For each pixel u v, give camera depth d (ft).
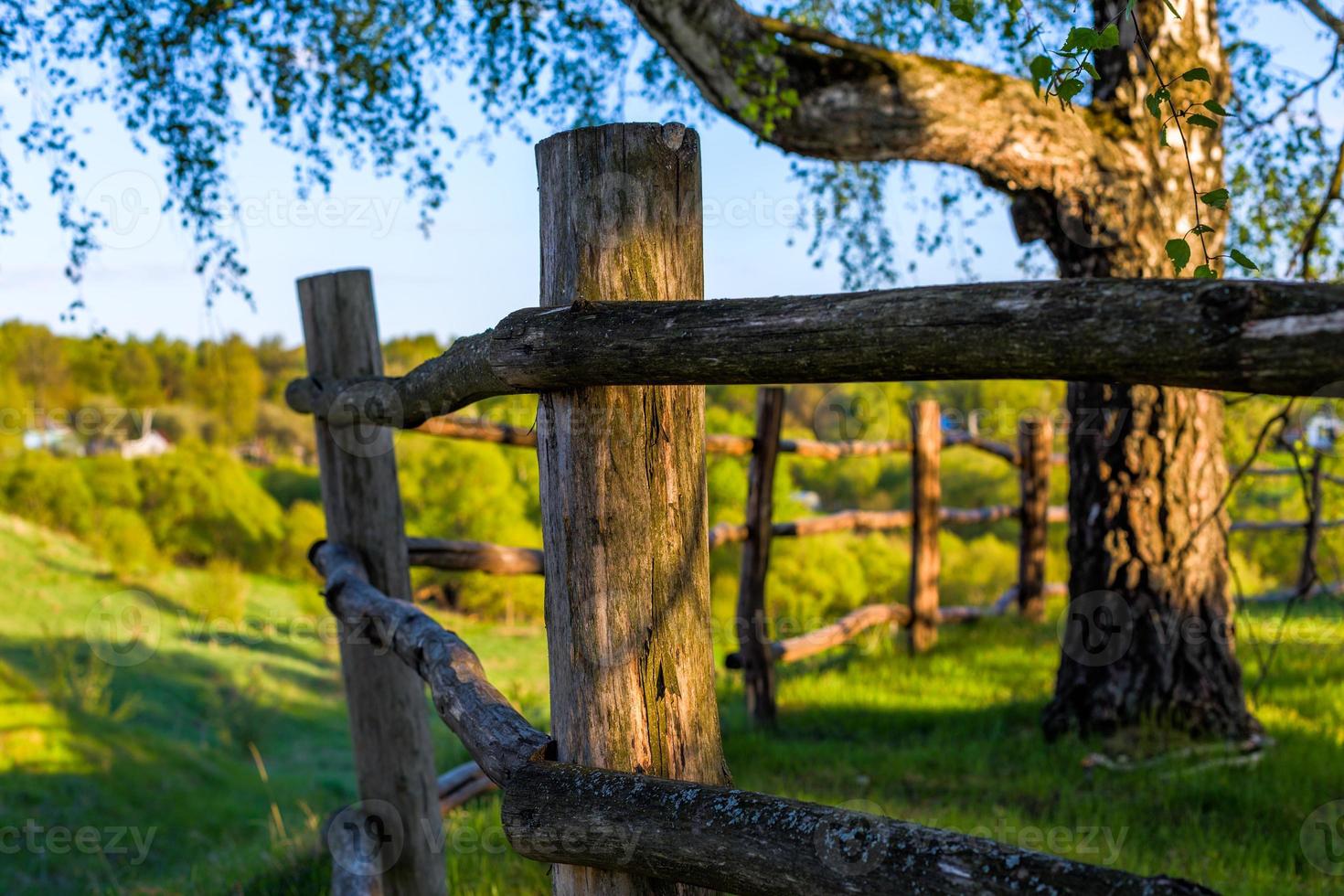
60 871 24.41
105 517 87.97
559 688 5.41
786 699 20.81
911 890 3.56
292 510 102.94
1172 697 15.38
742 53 13.41
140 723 41.09
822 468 91.56
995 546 75.51
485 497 88.89
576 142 5.16
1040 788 13.78
